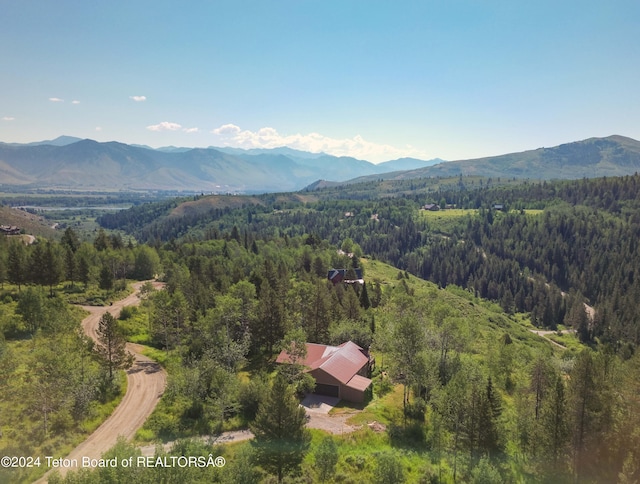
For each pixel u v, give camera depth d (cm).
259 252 19800
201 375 6756
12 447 4862
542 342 15462
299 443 4759
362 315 10288
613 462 5172
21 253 12575
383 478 4416
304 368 7088
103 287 12450
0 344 6819
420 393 7025
